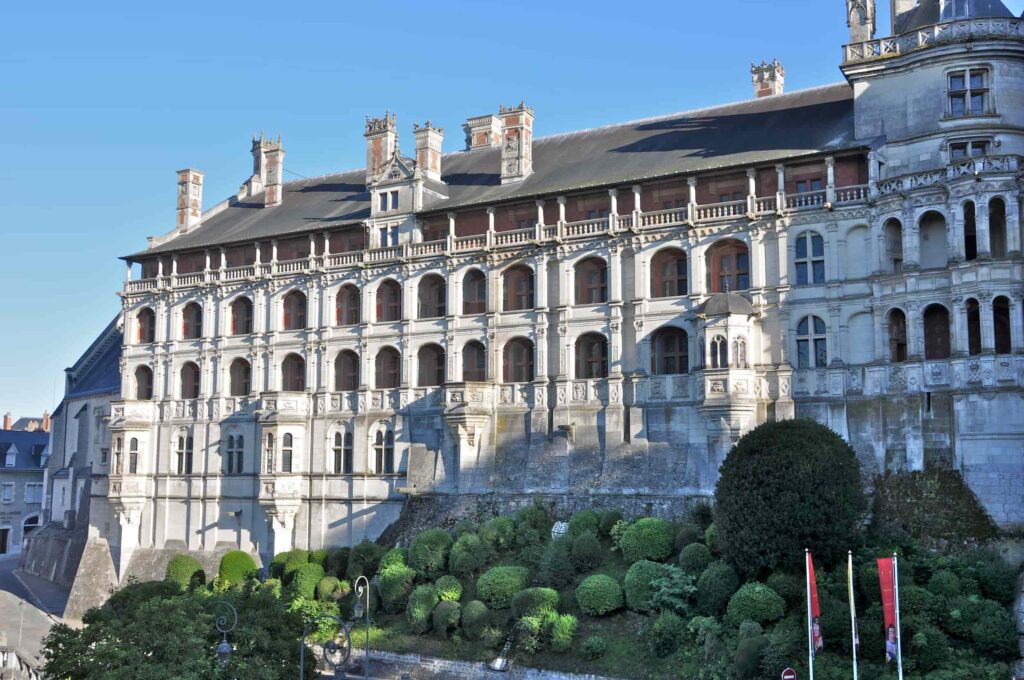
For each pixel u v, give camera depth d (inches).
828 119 2315.5
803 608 1653.5
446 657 1932.8
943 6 2185.0
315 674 1674.5
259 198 3228.3
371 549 2343.8
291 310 2842.0
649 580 1846.7
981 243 1911.9
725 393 2112.5
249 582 2249.0
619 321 2333.9
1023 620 1585.9
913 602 1574.8
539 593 1899.6
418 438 2559.1
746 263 2260.1
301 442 2711.6
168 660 1425.9
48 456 4106.8
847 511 1705.2
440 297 2628.0
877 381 2047.2
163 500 2930.6
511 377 2507.4
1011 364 1861.5
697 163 2319.1
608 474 2276.1
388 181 2711.6
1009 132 2069.4
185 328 3014.3
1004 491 1827.0
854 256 2122.3
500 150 2859.3
